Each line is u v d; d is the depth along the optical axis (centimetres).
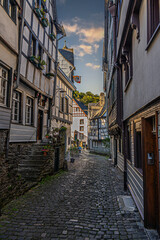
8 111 594
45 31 1027
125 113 701
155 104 312
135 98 490
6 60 588
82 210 463
